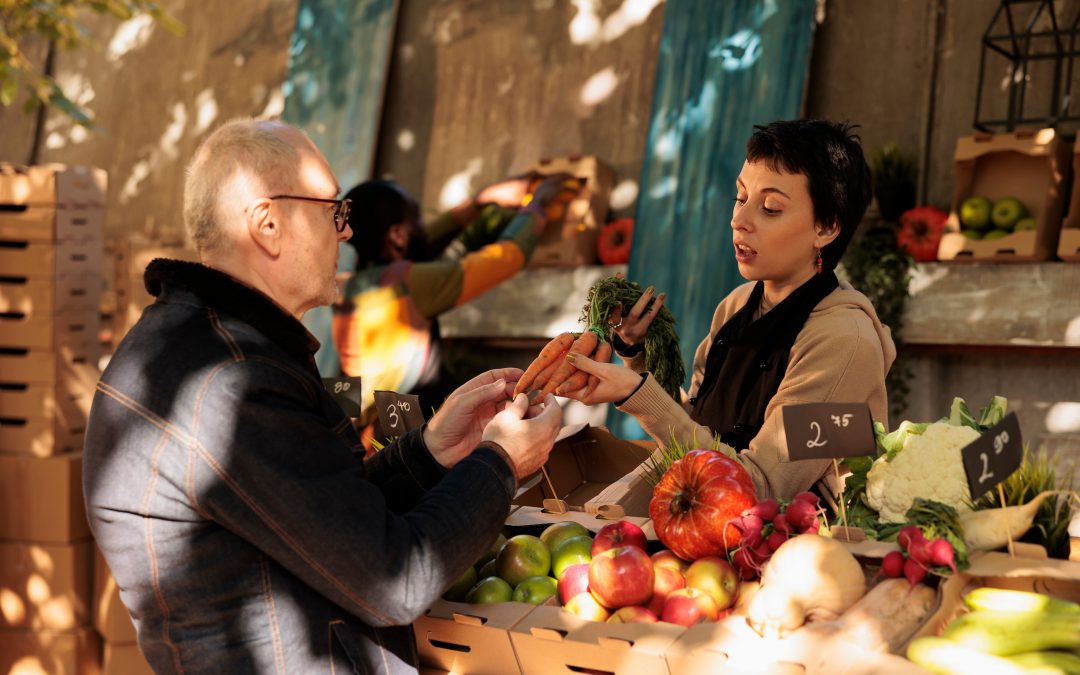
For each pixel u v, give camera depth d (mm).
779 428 1725
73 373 3523
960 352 4219
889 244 4121
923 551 1293
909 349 4305
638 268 4609
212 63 6305
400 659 1384
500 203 4758
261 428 1259
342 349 3814
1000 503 1460
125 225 6480
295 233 1436
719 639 1233
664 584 1417
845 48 4633
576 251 4777
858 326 1782
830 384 1738
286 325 1389
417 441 1588
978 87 4070
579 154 5238
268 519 1245
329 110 5574
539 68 5395
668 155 4625
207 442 1256
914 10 4496
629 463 2148
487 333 5066
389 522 1281
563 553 1567
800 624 1233
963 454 1297
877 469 1582
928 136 4445
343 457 1313
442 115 5641
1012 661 1180
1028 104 4246
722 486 1462
